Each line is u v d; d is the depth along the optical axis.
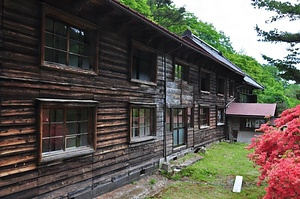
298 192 3.81
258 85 23.33
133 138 7.43
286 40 11.37
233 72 15.66
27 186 4.43
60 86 5.07
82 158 5.61
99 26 6.04
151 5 23.14
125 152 7.03
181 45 8.59
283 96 29.94
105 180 6.29
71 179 5.32
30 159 4.48
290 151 4.75
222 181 7.88
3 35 4.10
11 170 4.18
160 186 7.34
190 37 16.17
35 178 4.58
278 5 10.75
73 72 5.34
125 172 7.02
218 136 15.05
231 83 17.67
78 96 5.48
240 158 10.95
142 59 8.17
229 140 16.08
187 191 6.93
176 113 10.36
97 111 6.01
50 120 4.99
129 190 6.69
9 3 4.18
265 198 4.23
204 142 12.94
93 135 5.86
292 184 3.79
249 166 9.62
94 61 5.90
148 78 8.48
